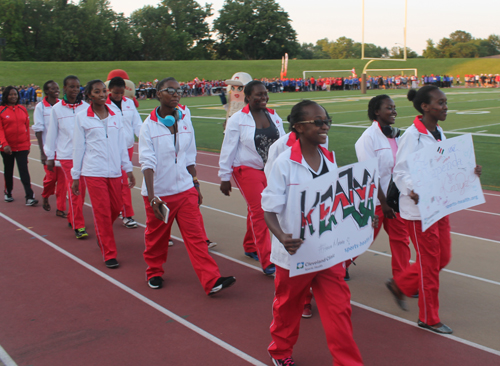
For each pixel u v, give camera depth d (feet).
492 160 35.99
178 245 19.42
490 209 23.98
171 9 328.08
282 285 9.57
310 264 8.80
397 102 104.32
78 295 14.43
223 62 208.13
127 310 13.38
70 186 20.16
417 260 11.91
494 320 12.50
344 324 9.04
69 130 20.11
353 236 9.34
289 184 9.05
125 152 18.06
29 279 15.72
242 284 15.25
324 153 9.59
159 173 14.02
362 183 9.32
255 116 15.94
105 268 16.74
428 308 11.80
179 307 13.56
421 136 11.57
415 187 10.92
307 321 12.77
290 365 10.20
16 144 25.67
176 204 14.15
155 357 10.88
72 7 258.78
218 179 32.42
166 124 13.83
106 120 16.96
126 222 22.16
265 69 207.41
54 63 171.12
